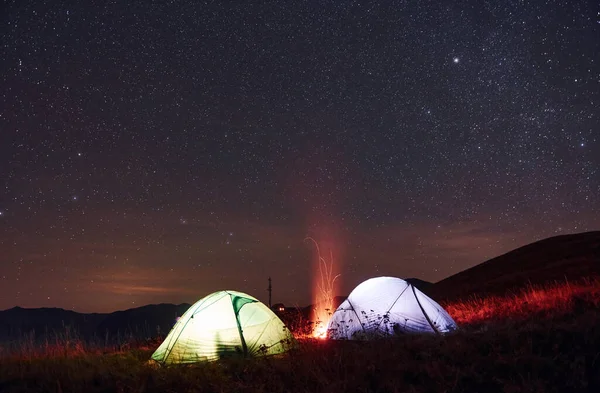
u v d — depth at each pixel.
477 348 9.77
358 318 13.05
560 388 8.19
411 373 8.95
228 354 10.95
